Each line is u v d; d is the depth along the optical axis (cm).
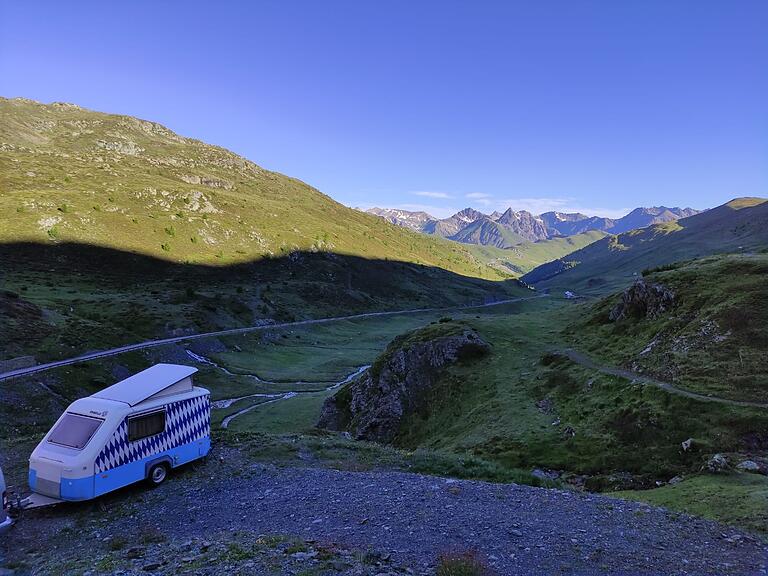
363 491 1803
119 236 18212
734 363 3778
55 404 6431
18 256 14700
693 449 2984
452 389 5694
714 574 1232
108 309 11644
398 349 6569
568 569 1208
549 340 6569
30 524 1552
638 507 1780
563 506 1714
